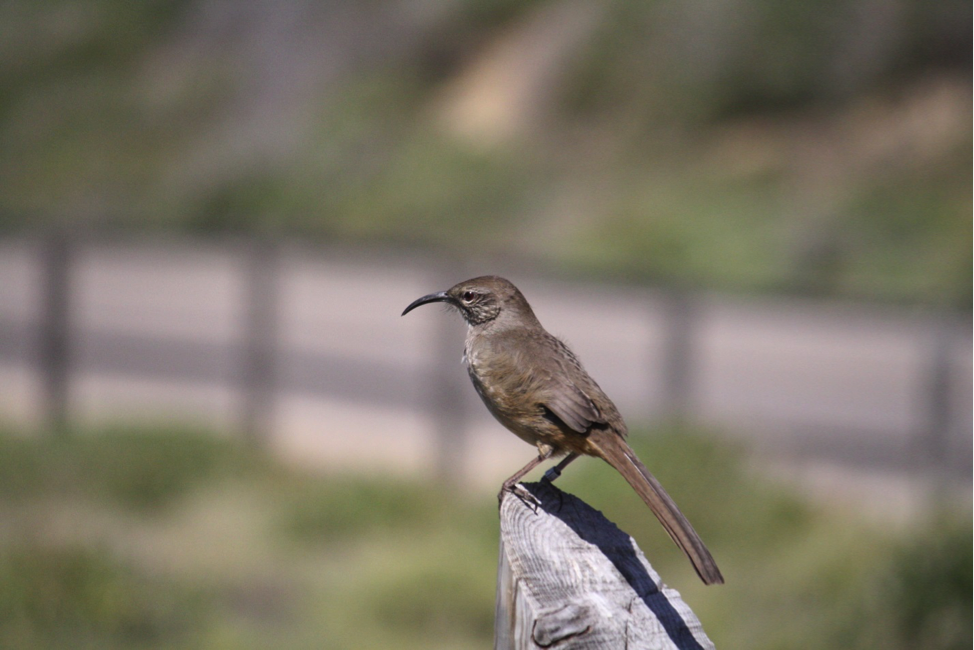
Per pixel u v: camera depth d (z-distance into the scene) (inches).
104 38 1702.8
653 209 1063.6
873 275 912.9
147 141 1541.6
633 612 117.5
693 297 595.5
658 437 405.1
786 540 360.8
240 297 993.5
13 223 1395.2
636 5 1266.0
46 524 360.5
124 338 791.7
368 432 539.5
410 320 886.4
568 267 942.4
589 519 140.9
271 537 399.2
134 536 390.0
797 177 1064.2
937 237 926.4
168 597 330.0
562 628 114.3
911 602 280.8
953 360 462.9
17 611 303.1
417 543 382.3
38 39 1748.3
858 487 441.4
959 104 1051.9
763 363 702.5
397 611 337.7
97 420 526.6
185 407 573.3
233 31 1620.3
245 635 320.8
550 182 1179.3
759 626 307.4
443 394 499.8
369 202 1247.5
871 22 1127.6
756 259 964.6
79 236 969.5
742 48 1173.7
